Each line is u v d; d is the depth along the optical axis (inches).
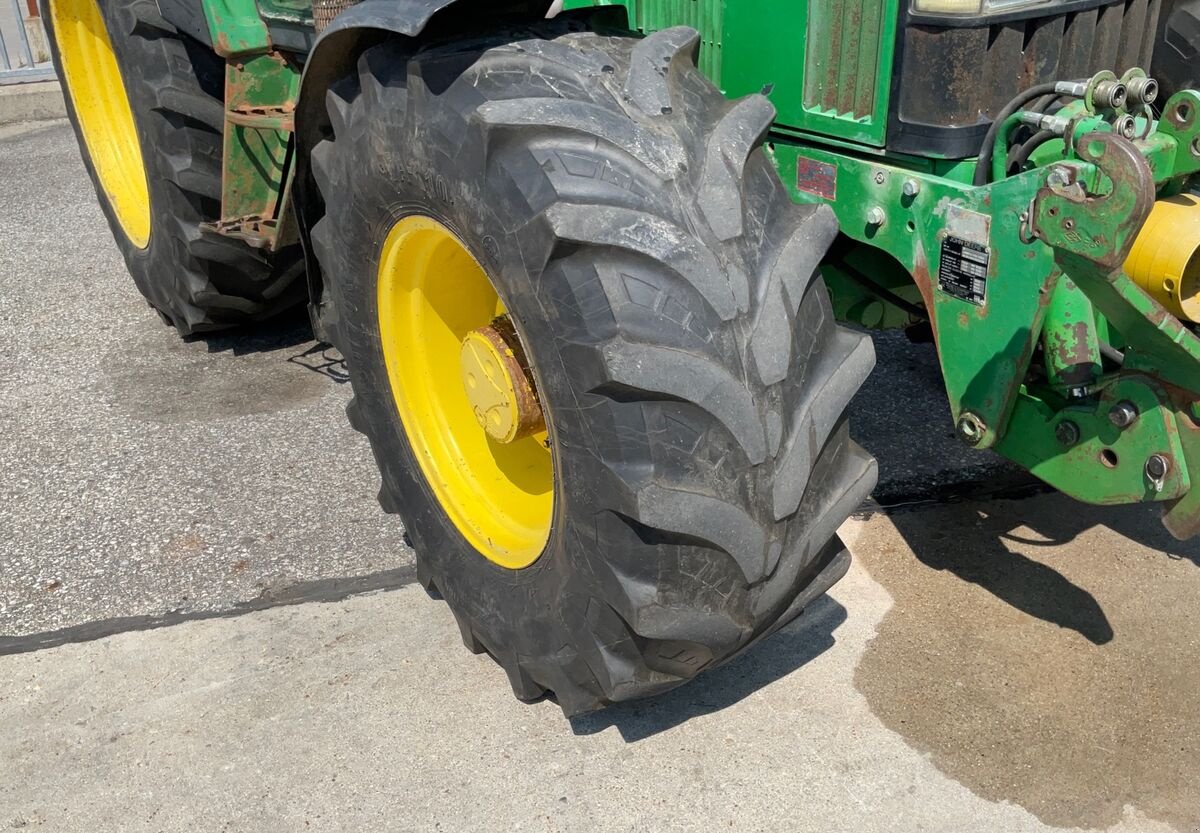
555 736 95.2
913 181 86.4
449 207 81.7
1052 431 85.1
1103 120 74.2
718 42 100.3
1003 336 83.3
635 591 77.2
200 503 129.3
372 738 95.5
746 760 92.3
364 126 88.3
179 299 157.2
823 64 92.0
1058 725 94.9
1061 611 108.3
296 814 88.4
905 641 105.0
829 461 81.8
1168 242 72.8
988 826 85.7
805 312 77.7
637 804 88.4
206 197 144.6
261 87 131.0
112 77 172.2
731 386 72.4
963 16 80.5
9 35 311.3
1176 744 92.7
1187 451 78.3
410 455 104.3
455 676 102.3
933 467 132.0
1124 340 80.1
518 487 100.1
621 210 72.1
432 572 104.7
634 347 71.0
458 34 83.4
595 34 83.5
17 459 138.7
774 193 78.7
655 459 73.0
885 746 93.3
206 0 124.5
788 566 80.2
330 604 112.3
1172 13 95.4
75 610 112.5
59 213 226.4
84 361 163.9
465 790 90.1
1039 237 71.6
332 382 156.3
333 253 100.7
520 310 77.0
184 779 92.0
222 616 111.0
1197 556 115.3
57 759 94.4
